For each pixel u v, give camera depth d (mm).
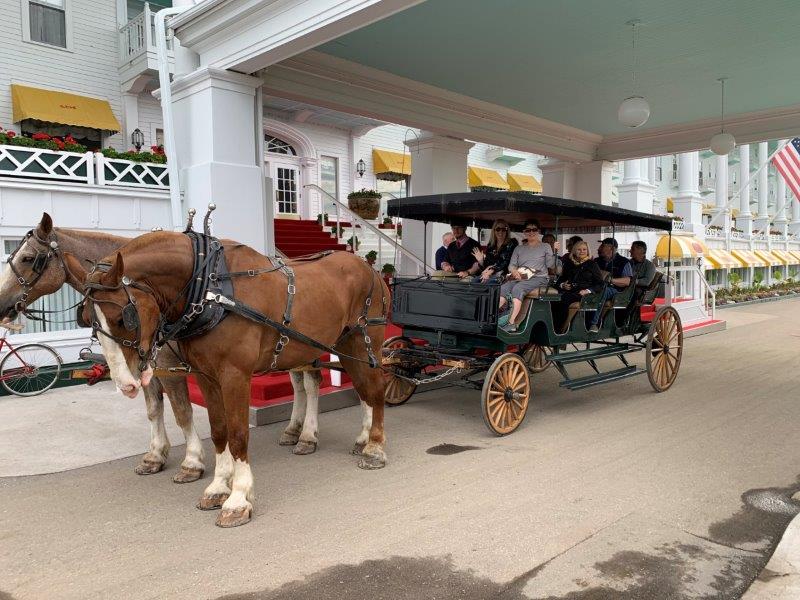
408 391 8352
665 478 5500
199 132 9289
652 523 4582
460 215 8797
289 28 7918
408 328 8172
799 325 17469
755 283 27953
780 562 3979
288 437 6590
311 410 6355
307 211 20000
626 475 5578
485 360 7309
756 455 6121
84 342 9531
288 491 5254
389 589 3711
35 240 5059
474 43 10203
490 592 3668
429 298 7707
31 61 14383
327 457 6172
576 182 18172
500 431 6797
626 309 9039
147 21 14094
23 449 6430
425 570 3924
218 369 4660
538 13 8938
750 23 9289
